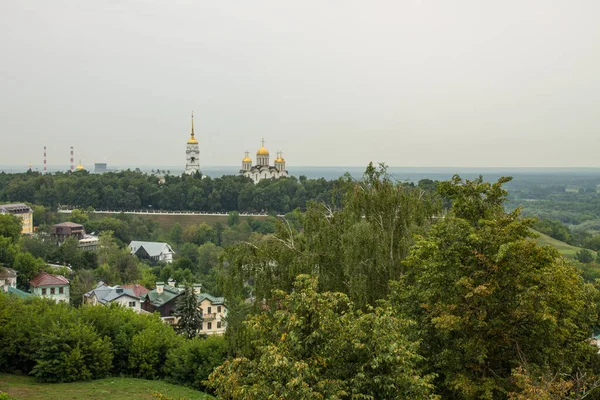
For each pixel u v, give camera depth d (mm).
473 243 24906
